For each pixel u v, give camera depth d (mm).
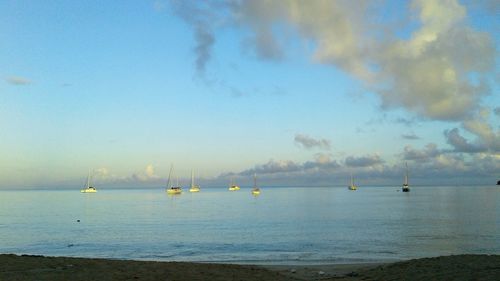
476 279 16094
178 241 44469
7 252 37250
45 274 16406
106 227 60344
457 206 105062
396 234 48438
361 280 19062
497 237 44938
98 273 17156
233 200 165500
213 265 22156
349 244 40844
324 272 22516
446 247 38125
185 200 169750
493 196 180250
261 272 20672
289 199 170000
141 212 95625
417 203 123500
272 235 49094
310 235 48594
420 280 17188
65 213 92250
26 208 113500
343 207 107250
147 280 16391
